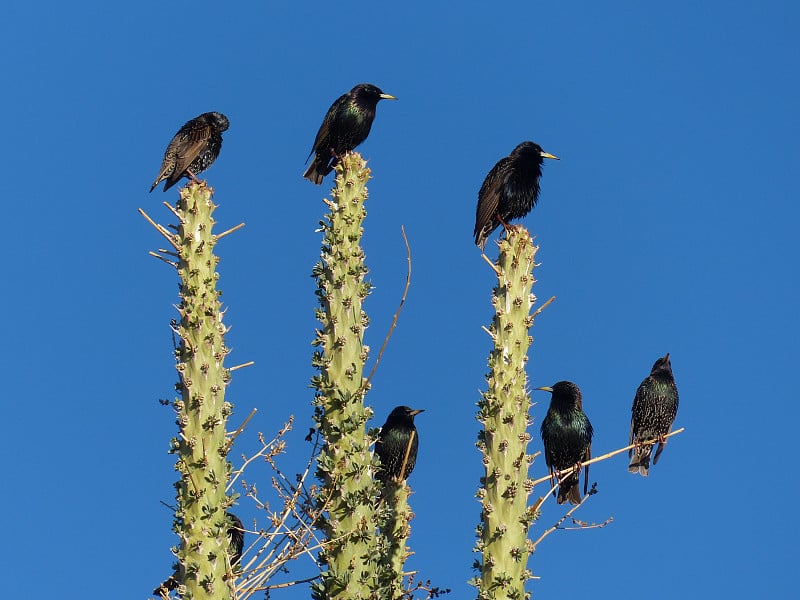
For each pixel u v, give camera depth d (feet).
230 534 48.70
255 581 41.39
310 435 44.83
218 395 43.11
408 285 44.47
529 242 45.01
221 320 44.62
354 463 43.45
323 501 43.04
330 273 45.70
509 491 41.52
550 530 41.52
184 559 41.16
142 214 45.39
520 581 40.91
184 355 43.45
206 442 42.27
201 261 44.91
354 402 44.27
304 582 42.42
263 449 43.29
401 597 43.50
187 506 41.65
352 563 42.19
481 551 41.29
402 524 49.21
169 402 42.93
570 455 55.88
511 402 42.63
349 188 46.65
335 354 44.78
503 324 43.73
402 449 52.39
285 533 41.52
